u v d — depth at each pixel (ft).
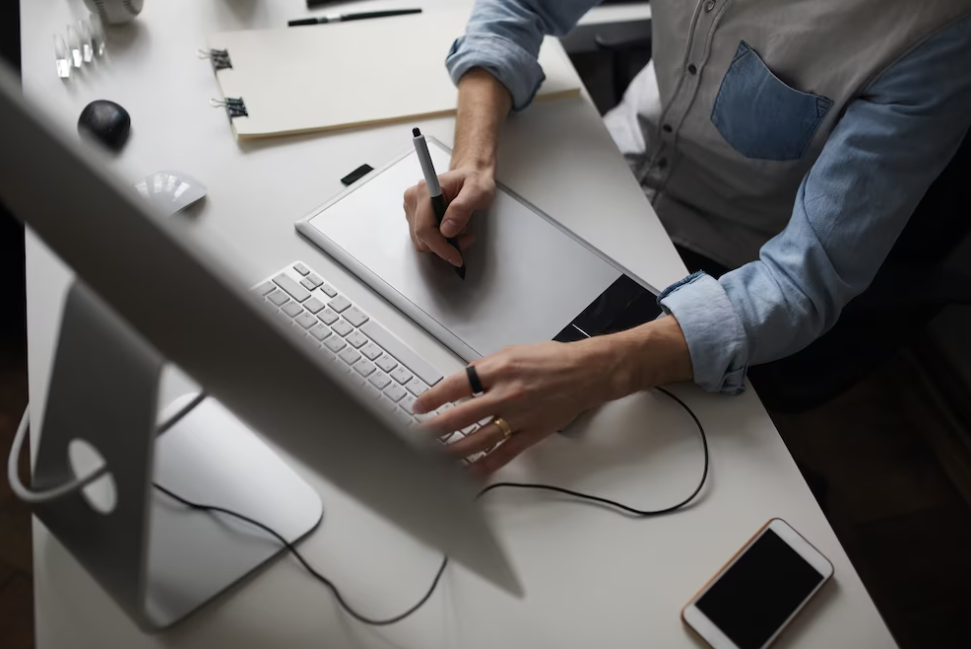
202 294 1.01
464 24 3.29
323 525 1.95
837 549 2.05
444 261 2.47
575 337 2.33
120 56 2.96
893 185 2.39
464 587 1.89
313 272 2.38
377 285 2.38
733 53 2.82
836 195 2.42
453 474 1.17
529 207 2.66
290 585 1.85
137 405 1.36
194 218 2.52
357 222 2.54
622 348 2.21
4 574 3.82
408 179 2.70
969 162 2.61
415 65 3.07
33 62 2.89
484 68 2.88
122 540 1.52
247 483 1.97
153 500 1.90
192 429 2.04
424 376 2.18
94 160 1.00
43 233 1.21
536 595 1.89
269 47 3.05
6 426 4.22
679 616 1.90
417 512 1.36
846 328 2.99
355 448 1.19
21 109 1.02
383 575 1.89
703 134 3.17
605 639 1.85
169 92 2.88
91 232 1.07
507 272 2.46
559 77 3.19
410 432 1.11
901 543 4.46
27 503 1.74
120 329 1.37
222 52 3.00
